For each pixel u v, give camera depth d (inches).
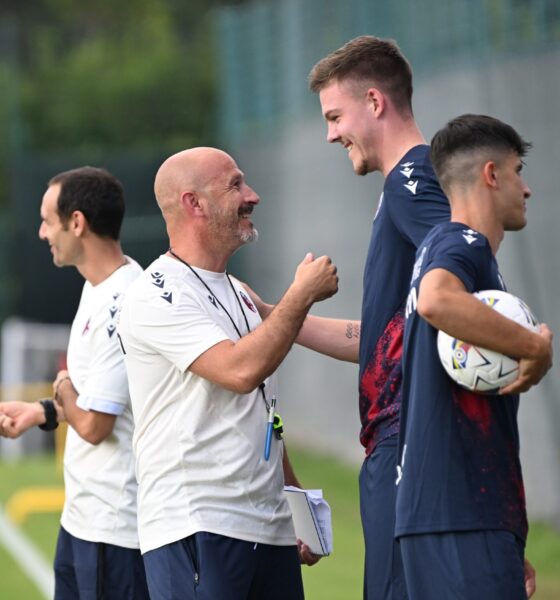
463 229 561.6
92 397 749.9
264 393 671.8
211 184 666.2
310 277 626.5
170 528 650.2
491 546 554.6
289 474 732.0
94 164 2571.4
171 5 4534.9
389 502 641.0
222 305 671.1
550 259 1352.1
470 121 568.7
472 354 545.6
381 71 649.0
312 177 2117.4
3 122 3248.0
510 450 568.7
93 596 762.8
